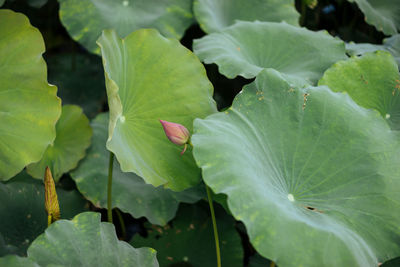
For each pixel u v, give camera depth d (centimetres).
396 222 189
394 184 193
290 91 201
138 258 190
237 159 185
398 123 223
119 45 208
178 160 206
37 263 180
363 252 182
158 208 227
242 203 178
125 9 256
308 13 306
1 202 214
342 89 224
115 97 193
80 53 316
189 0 263
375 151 197
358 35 298
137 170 197
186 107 210
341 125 199
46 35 304
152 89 210
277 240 176
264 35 243
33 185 223
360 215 189
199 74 214
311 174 195
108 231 190
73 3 252
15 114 205
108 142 192
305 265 174
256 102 199
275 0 269
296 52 239
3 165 205
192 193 232
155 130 207
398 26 278
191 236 231
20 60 204
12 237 210
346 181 194
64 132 230
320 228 180
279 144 197
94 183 229
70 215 225
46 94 206
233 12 269
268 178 190
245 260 240
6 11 203
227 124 194
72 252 184
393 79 226
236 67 223
